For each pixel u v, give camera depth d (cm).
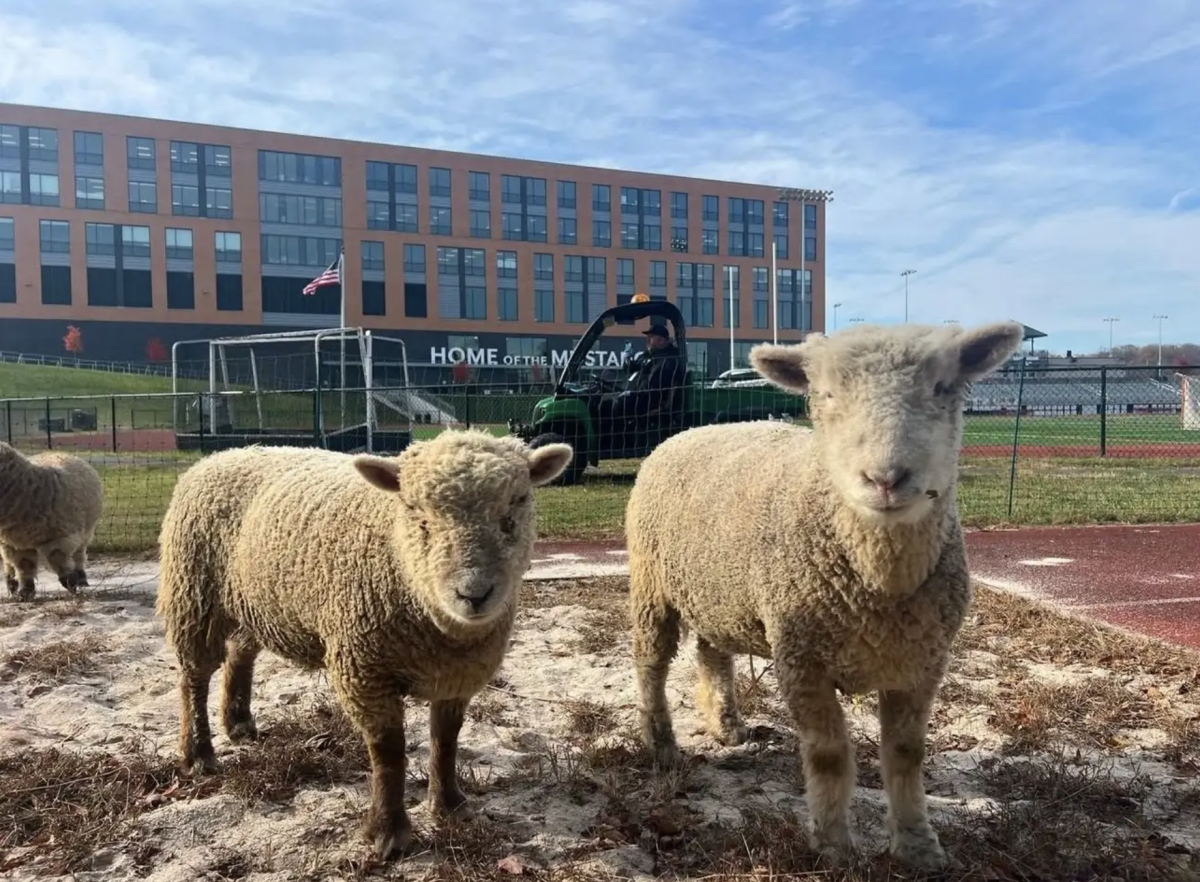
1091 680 553
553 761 450
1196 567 899
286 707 540
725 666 498
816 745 367
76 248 6259
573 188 7350
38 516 797
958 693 541
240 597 439
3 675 594
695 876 359
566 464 399
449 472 355
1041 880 348
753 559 385
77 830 394
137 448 2772
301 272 6706
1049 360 5231
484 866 365
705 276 7744
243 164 6519
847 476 323
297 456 476
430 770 415
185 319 6469
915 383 326
